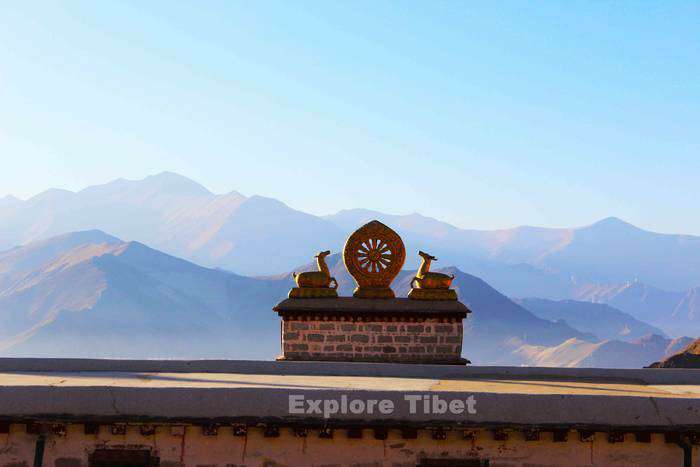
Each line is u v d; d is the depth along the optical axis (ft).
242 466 48.29
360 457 48.32
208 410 47.85
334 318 84.48
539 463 48.11
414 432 48.08
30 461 48.24
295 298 85.71
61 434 48.37
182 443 48.49
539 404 47.73
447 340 84.17
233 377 63.87
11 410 47.62
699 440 47.80
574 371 68.23
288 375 67.15
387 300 85.61
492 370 68.44
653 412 47.73
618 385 61.77
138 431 48.49
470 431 47.93
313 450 48.39
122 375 63.36
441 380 63.98
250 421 47.57
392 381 61.93
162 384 55.93
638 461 48.26
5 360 66.44
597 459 48.21
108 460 48.34
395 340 84.07
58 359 66.69
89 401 47.91
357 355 84.02
